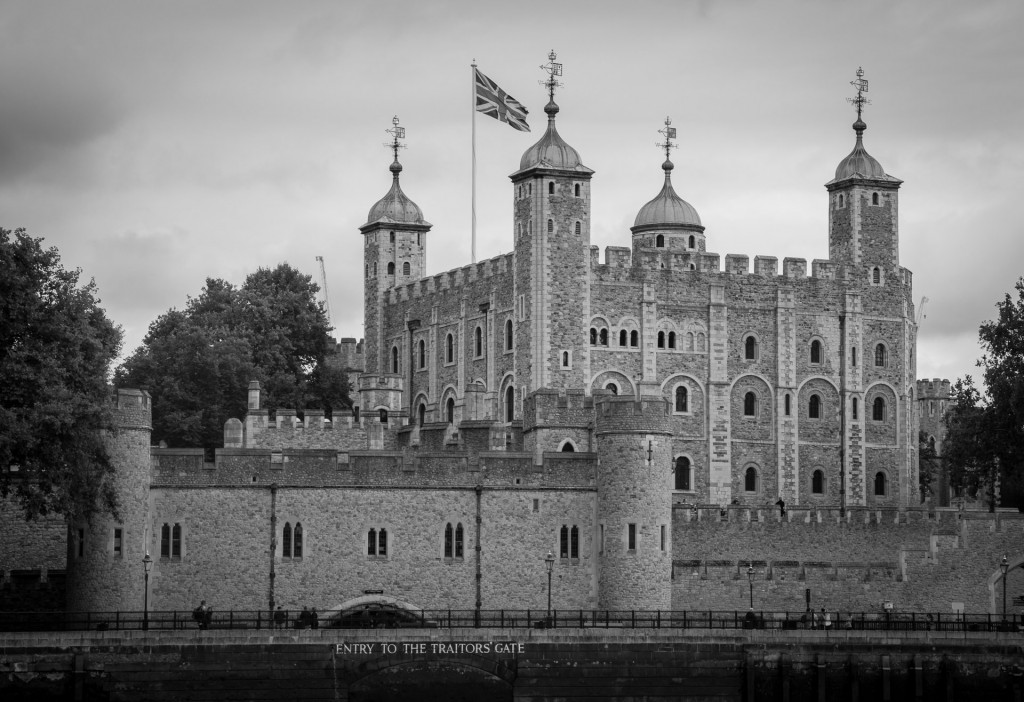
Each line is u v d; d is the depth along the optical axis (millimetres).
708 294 162125
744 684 107375
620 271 159750
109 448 110125
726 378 162125
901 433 166875
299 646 102438
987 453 139250
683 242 176625
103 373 113250
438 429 133375
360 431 136500
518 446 132250
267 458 113500
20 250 107625
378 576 114312
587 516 117562
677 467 160125
